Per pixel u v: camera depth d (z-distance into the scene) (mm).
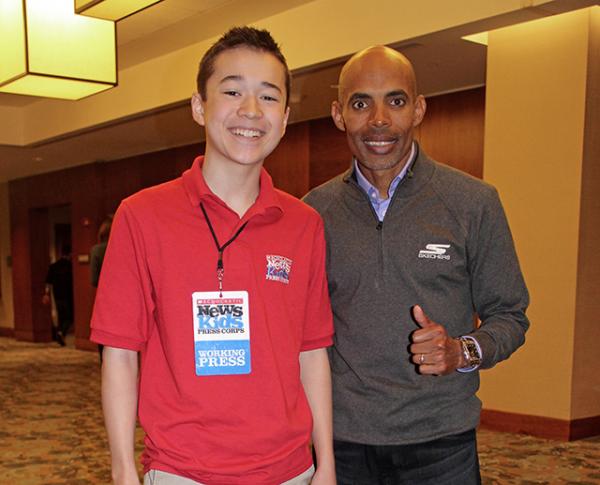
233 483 1472
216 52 1581
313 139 7746
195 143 9141
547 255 4914
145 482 1522
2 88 4391
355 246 1932
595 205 4863
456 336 1890
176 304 1511
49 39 3967
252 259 1565
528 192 5004
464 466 1875
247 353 1516
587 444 4766
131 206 1557
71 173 11352
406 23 4652
